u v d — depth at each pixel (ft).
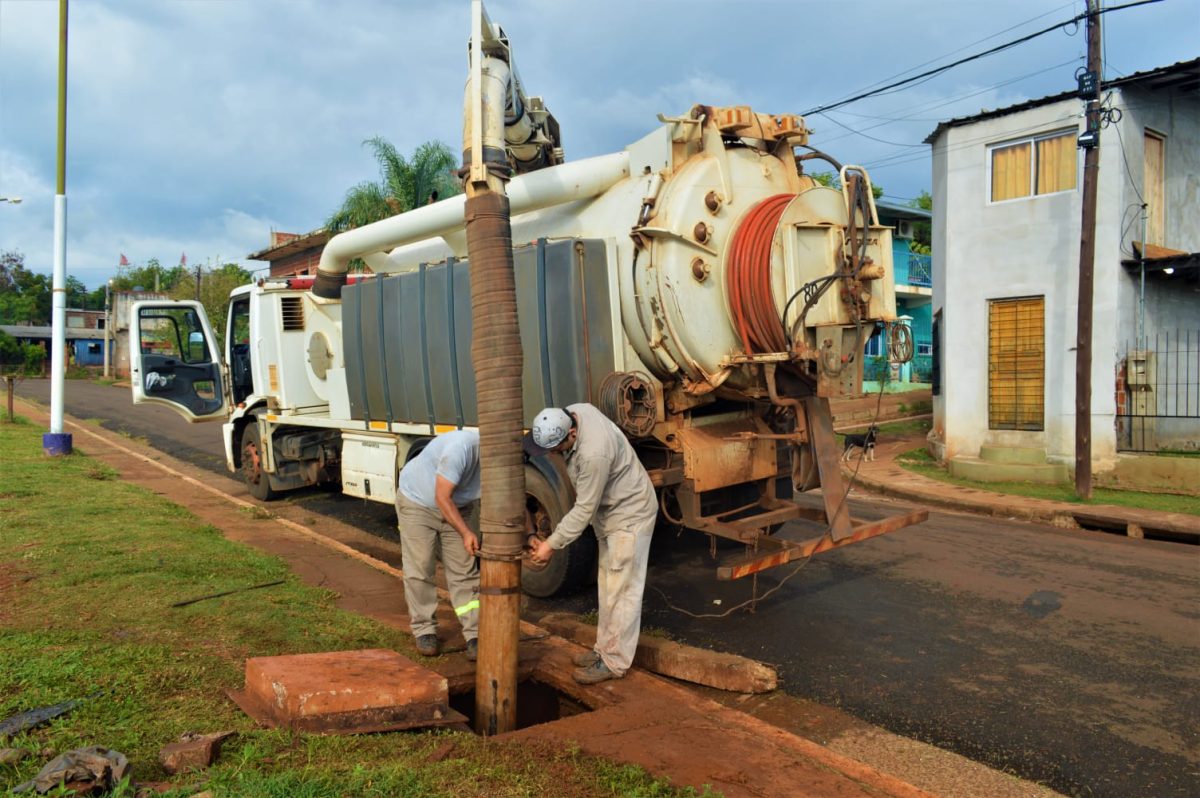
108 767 10.08
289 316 35.22
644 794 10.72
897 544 28.84
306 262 100.42
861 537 20.57
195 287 125.29
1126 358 41.29
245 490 41.52
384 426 28.94
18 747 10.95
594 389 21.04
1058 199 42.75
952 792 12.46
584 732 12.89
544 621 20.13
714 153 21.20
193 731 11.88
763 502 23.06
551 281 21.38
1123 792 12.50
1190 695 15.94
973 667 17.47
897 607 21.54
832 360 19.36
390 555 28.09
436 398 26.02
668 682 15.88
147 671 14.25
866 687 16.51
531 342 22.13
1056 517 33.78
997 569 25.36
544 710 16.57
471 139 14.14
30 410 84.58
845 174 20.47
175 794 9.84
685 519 21.21
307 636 17.01
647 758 11.92
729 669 16.40
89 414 83.20
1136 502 35.60
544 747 12.00
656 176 20.85
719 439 21.66
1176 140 45.19
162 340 99.14
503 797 10.44
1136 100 41.52
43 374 168.76
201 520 29.76
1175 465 38.17
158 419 79.10
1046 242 43.21
